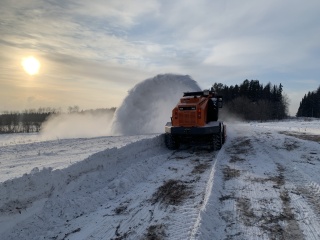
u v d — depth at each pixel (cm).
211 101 1284
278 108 9062
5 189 500
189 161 1004
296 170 833
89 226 514
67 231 498
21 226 491
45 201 559
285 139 1522
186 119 1159
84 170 704
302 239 450
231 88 9588
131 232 488
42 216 528
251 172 829
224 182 738
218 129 1159
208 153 1141
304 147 1241
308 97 12181
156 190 692
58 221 532
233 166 906
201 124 1146
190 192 669
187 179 778
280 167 880
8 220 483
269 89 9888
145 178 802
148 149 1108
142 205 602
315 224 496
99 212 574
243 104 8175
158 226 504
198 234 448
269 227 491
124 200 634
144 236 471
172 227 497
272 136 1703
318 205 575
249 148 1241
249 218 527
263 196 631
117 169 824
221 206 582
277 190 666
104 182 729
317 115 11431
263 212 550
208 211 536
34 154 1113
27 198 529
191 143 1237
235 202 600
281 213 543
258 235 466
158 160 995
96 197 627
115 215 557
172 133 1163
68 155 1033
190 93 1323
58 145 1379
